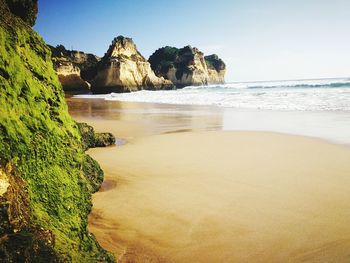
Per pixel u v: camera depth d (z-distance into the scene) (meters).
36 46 3.86
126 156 8.09
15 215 2.15
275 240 3.76
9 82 2.96
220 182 5.86
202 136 10.84
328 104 18.94
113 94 53.44
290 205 4.74
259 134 10.86
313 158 7.45
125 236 3.89
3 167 2.28
